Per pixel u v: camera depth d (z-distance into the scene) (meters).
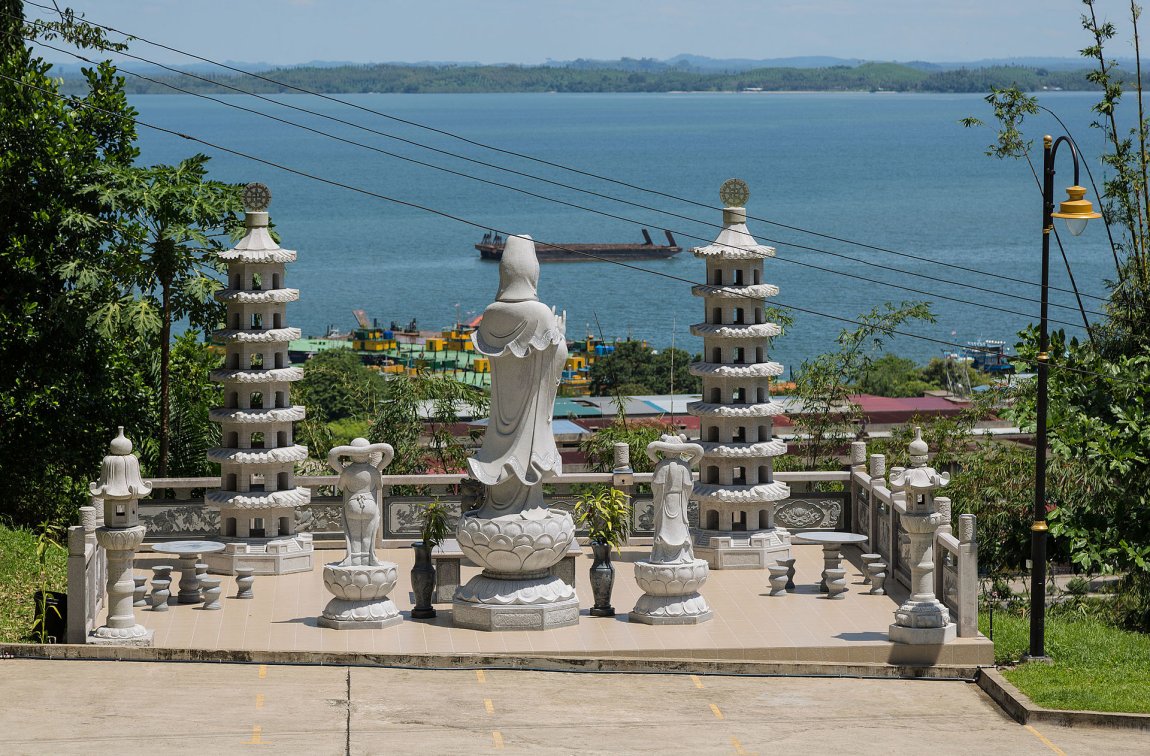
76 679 17.06
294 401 37.81
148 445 31.62
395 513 23.44
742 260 22.31
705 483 22.77
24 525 30.91
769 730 15.95
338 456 19.09
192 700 16.41
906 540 21.06
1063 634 20.97
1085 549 24.02
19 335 30.59
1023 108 31.12
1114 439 24.38
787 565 20.84
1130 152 30.53
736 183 22.41
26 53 31.06
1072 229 19.27
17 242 30.30
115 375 31.84
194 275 30.12
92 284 29.64
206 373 33.38
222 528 22.08
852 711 16.75
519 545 18.73
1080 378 25.30
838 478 23.89
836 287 127.75
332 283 149.38
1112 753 15.46
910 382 62.91
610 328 99.25
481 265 165.50
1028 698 17.02
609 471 30.88
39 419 30.64
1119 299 29.09
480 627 18.92
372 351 85.00
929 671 18.12
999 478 25.86
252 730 15.47
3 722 15.52
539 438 19.12
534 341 18.98
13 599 21.34
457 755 14.88
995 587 25.92
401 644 18.28
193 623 19.17
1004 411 26.77
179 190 29.78
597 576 19.56
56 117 30.92
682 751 15.19
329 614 19.00
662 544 19.31
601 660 17.86
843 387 34.03
